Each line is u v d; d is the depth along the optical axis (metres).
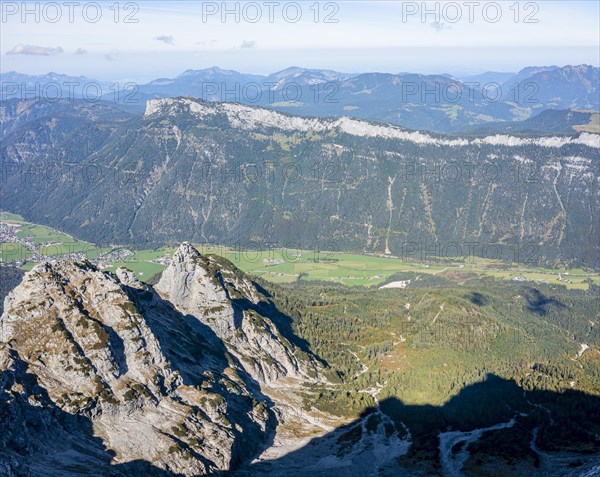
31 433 179.00
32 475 163.50
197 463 196.62
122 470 182.00
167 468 190.38
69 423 191.62
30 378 197.38
